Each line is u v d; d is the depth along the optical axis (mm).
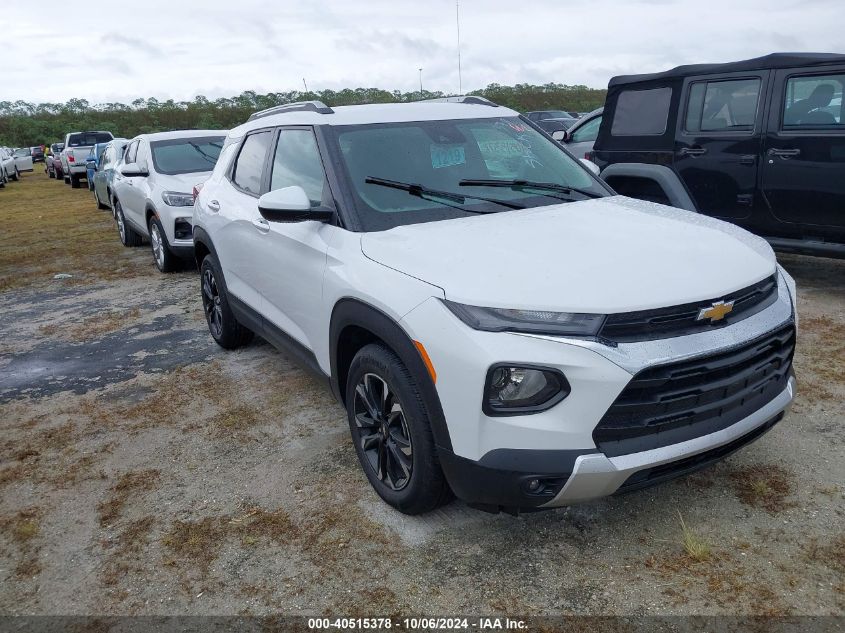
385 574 2834
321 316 3510
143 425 4379
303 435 4094
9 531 3326
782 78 5801
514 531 3045
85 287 8406
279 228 3934
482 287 2627
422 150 3801
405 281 2852
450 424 2656
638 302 2504
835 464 3385
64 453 4078
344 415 4328
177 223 8227
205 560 3000
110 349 5945
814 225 5828
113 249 11016
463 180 3705
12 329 6773
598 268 2699
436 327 2652
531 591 2684
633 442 2533
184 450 4012
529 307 2520
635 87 6945
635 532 2982
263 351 5602
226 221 4816
